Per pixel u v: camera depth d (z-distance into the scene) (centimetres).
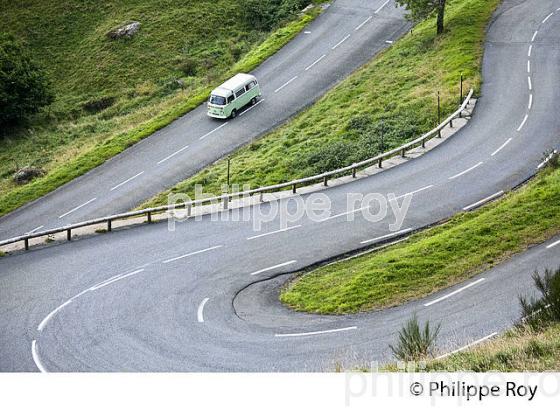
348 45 8675
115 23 10031
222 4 10275
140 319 3794
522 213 4519
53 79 9406
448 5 8875
